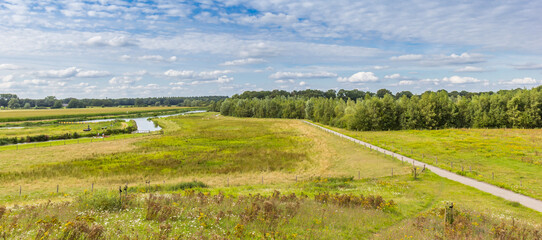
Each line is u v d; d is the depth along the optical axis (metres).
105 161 41.69
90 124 107.56
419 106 88.69
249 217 12.03
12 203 20.55
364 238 11.44
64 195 23.81
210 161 42.34
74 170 35.62
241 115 155.75
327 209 15.09
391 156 41.78
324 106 114.81
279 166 39.12
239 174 35.03
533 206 20.41
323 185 26.83
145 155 46.47
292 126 97.31
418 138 63.22
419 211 17.55
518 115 81.44
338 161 41.62
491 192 24.12
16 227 9.90
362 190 24.70
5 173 33.38
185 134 74.19
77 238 8.80
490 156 41.12
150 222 11.32
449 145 51.59
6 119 118.56
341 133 76.62
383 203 17.23
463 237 11.23
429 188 25.44
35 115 147.25
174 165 39.50
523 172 31.91
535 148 46.12
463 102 89.75
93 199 14.67
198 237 9.37
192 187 27.27
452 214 13.61
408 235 11.57
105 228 9.97
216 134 74.12
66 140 65.50
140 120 136.62
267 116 150.12
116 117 151.88
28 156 44.84
